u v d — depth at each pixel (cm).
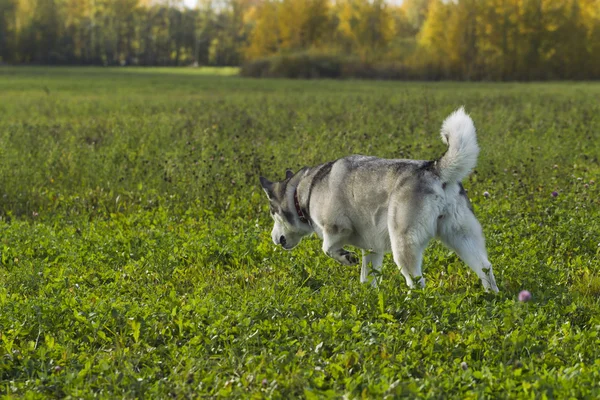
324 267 661
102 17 11769
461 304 530
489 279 548
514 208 827
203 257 713
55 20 10925
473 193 945
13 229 825
